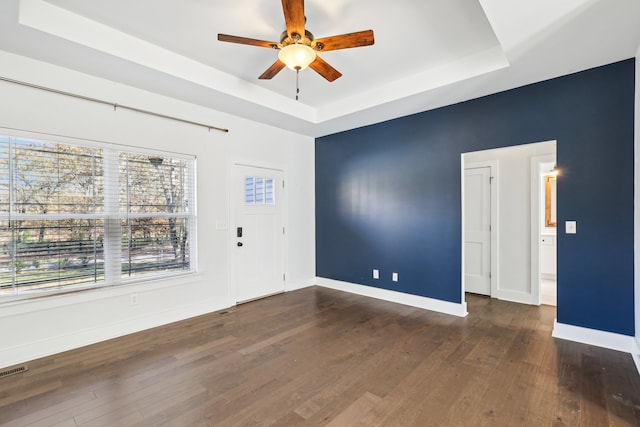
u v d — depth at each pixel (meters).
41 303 2.59
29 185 2.59
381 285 4.32
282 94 3.84
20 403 1.97
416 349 2.72
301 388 2.13
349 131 4.68
